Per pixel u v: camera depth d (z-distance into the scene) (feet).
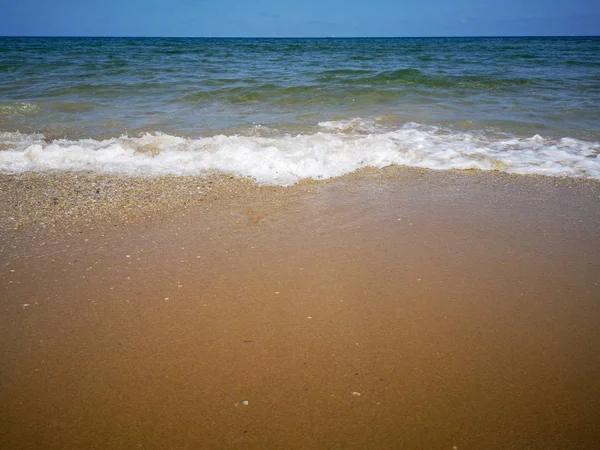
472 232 11.02
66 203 12.57
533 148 18.01
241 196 13.25
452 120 22.62
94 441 5.39
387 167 15.89
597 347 7.06
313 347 7.05
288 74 41.19
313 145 17.80
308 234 10.91
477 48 99.35
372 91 30.89
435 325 7.57
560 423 5.70
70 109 25.11
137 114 24.22
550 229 11.22
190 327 7.50
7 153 16.31
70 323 7.55
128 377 6.40
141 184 14.07
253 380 6.36
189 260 9.64
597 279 8.98
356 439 5.46
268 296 8.38
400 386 6.28
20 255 9.75
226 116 24.06
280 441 5.43
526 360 6.77
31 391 6.13
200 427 5.61
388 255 9.90
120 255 9.82
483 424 5.67
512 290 8.60
